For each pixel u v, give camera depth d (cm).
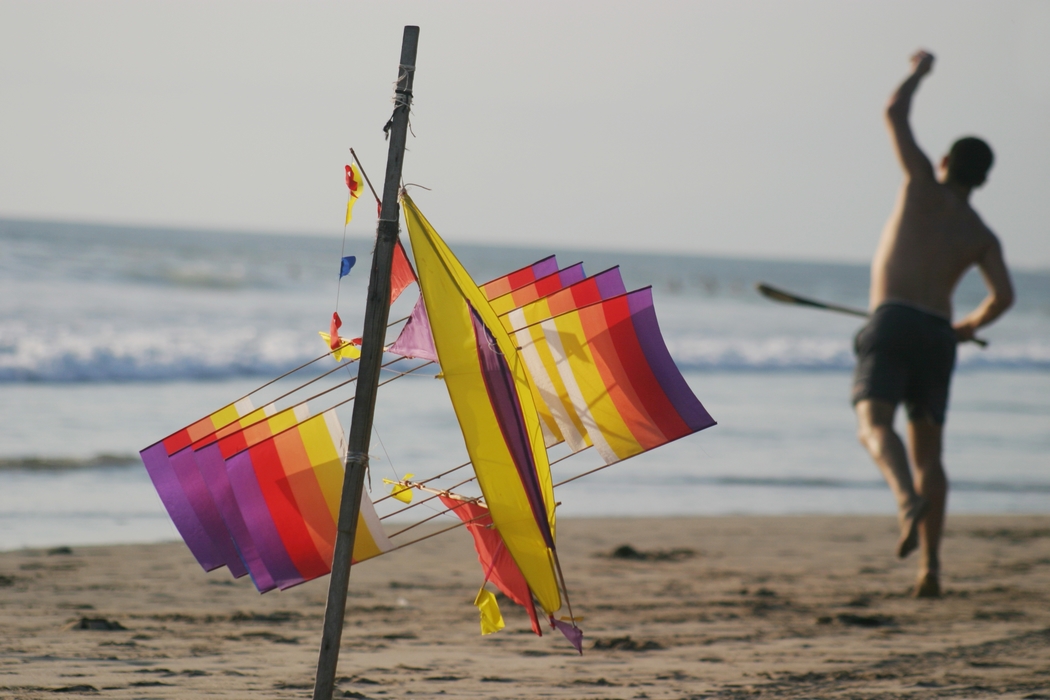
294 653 1470
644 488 3628
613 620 1766
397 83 955
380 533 987
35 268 10781
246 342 6675
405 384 5609
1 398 4472
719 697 1266
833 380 7356
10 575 1998
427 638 1608
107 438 3734
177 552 2327
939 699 1254
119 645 1473
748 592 2041
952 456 4534
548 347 1059
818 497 3606
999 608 1891
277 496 989
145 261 13262
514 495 921
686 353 7988
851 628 1711
